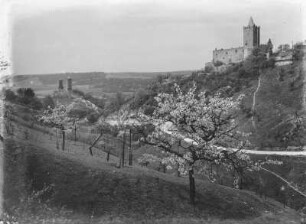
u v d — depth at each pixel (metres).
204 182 27.52
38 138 27.50
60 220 21.69
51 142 28.86
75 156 27.47
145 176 26.23
